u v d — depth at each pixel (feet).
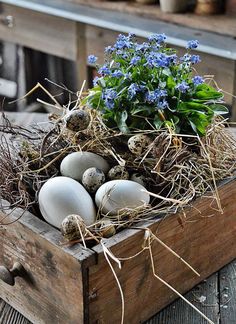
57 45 5.88
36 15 5.97
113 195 2.35
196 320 2.43
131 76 2.56
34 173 2.54
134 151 2.52
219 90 2.82
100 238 2.23
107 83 2.61
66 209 2.31
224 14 5.17
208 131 2.63
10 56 6.75
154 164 2.51
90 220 2.33
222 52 4.39
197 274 2.39
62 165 2.51
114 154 2.55
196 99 2.62
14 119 3.54
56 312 2.32
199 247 2.54
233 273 2.68
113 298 2.27
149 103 2.55
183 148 2.53
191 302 2.52
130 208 2.34
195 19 5.01
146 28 5.00
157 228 2.31
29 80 6.75
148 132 2.55
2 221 2.40
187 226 2.43
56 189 2.33
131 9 5.42
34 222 2.31
